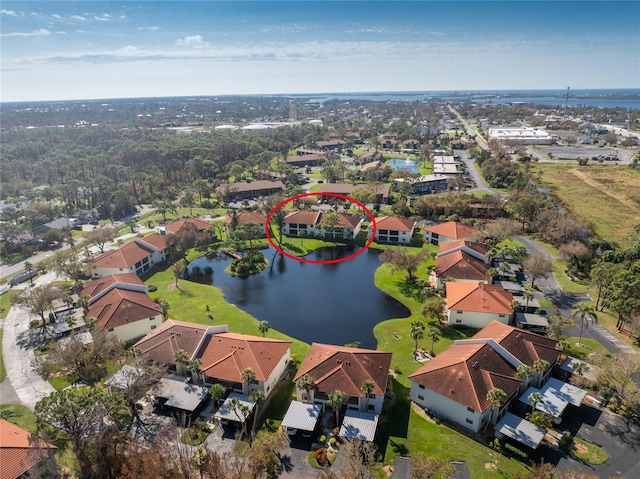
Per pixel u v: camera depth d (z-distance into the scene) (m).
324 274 127.12
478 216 170.12
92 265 120.50
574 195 196.00
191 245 142.12
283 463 58.97
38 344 88.62
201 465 52.94
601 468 57.09
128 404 64.88
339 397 62.50
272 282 122.06
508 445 61.06
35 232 157.12
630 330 90.00
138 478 48.97
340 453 60.12
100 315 91.94
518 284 109.31
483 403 62.88
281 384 75.88
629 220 162.00
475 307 92.50
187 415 68.06
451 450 60.56
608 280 96.06
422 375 69.38
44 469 54.22
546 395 68.12
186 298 110.56
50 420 51.19
